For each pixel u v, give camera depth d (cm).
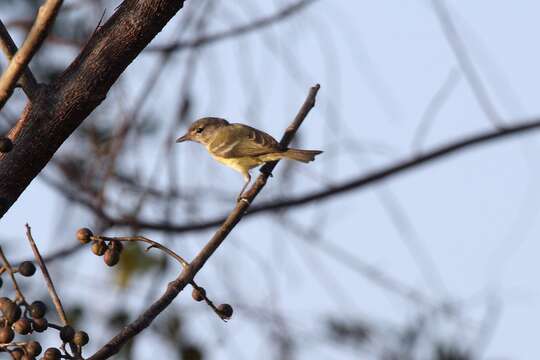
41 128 511
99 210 1084
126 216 1084
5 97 461
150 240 536
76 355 494
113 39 511
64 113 512
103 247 528
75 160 1195
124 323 1003
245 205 582
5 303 484
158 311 523
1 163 511
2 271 504
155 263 1044
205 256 550
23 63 453
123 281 1025
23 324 483
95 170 1177
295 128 838
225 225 569
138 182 1160
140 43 512
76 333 496
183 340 1014
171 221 1112
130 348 978
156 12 507
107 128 1214
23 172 515
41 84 521
